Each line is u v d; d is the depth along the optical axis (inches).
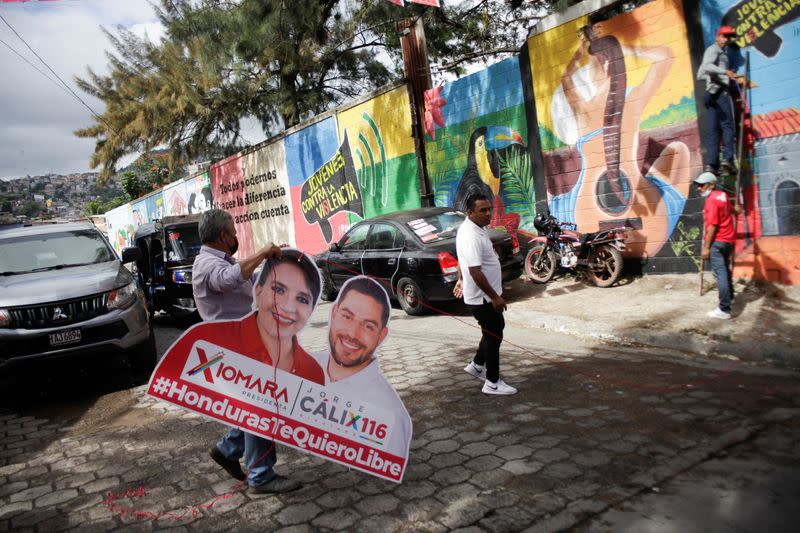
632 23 298.2
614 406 163.3
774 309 226.4
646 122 298.8
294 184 625.6
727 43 250.7
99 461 161.9
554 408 166.4
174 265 403.5
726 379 176.4
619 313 259.4
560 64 335.9
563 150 342.6
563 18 329.7
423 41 434.9
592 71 320.2
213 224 125.0
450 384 198.4
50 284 239.5
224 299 122.6
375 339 123.6
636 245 311.3
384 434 122.6
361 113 501.0
